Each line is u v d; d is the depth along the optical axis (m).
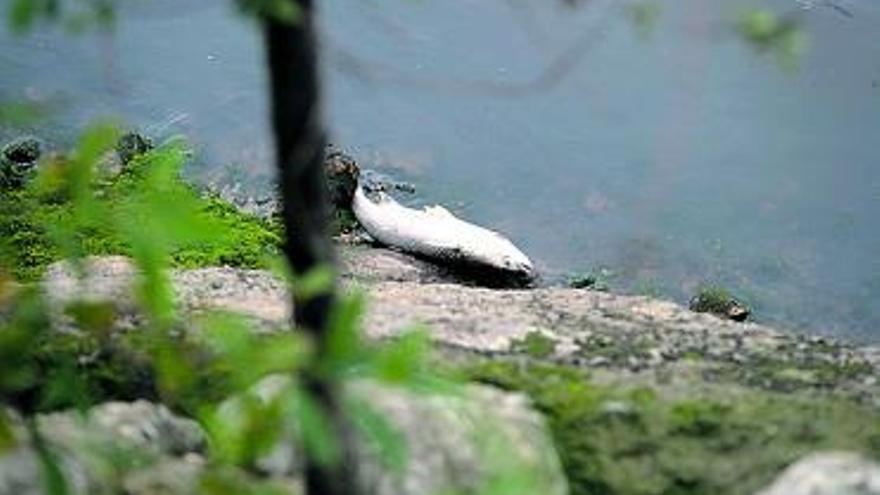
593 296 11.70
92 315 6.89
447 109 27.36
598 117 27.53
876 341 20.53
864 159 26.23
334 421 5.84
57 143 23.11
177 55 28.97
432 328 10.45
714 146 26.53
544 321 10.84
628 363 10.07
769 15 5.00
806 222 23.72
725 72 29.47
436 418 8.03
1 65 27.67
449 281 16.88
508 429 8.31
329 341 5.43
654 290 21.39
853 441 8.92
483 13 31.69
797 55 5.02
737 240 23.02
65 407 8.64
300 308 6.04
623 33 30.70
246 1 5.17
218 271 11.98
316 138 5.87
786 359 10.36
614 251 22.59
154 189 6.27
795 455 8.82
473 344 10.19
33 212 11.63
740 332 10.88
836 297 21.53
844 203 24.52
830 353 10.54
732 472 8.77
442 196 24.23
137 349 9.24
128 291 10.27
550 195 24.45
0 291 7.07
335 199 17.72
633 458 8.90
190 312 10.50
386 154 25.58
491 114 27.30
